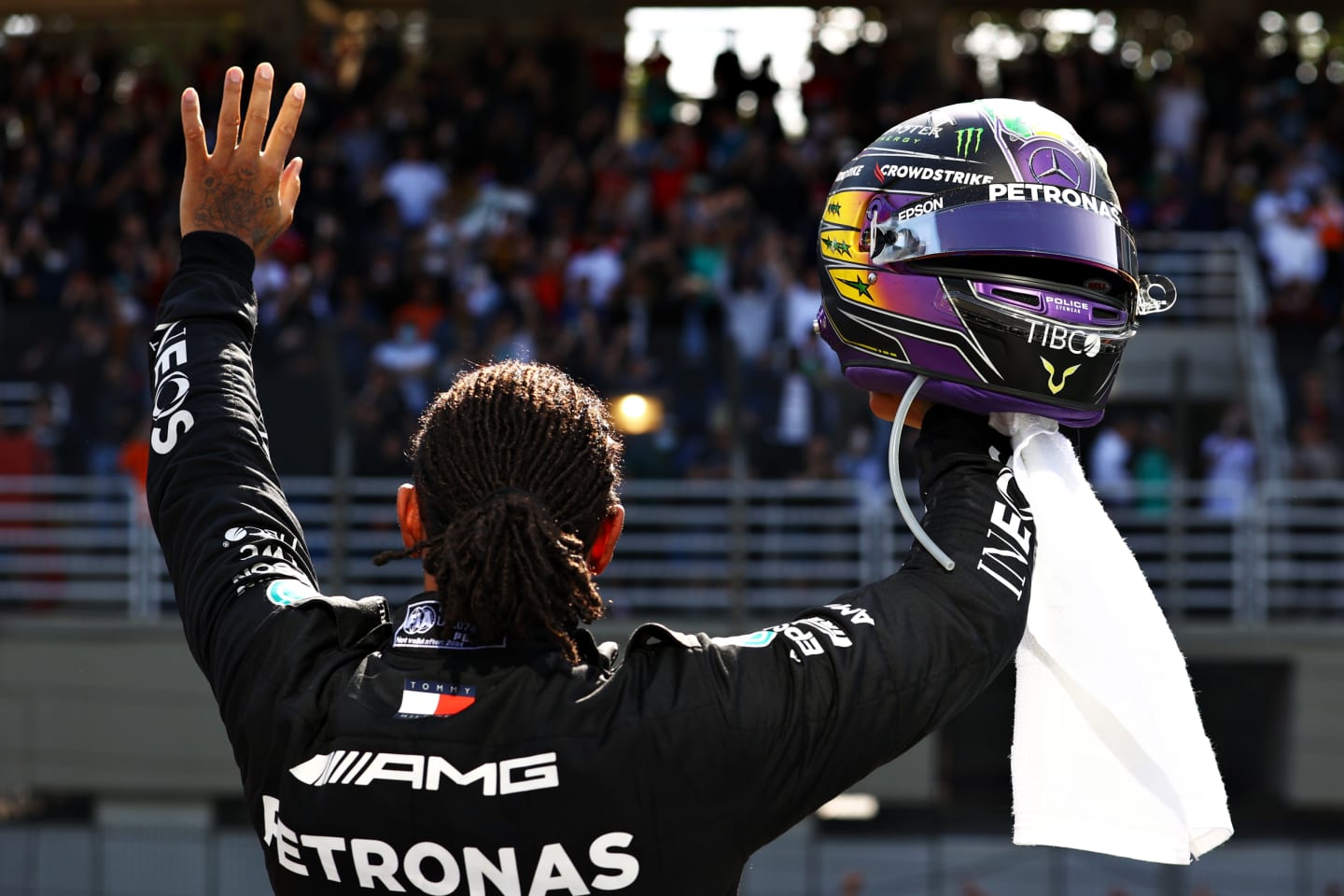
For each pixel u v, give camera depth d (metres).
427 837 3.94
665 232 38.31
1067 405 4.54
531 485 4.17
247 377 4.78
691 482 28.22
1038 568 4.49
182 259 4.94
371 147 42.25
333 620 4.29
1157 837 4.39
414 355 28.73
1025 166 4.52
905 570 4.25
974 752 33.41
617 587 29.11
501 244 36.44
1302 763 29.80
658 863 3.92
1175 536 29.36
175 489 4.54
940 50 47.16
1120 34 51.28
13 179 43.28
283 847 4.10
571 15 50.31
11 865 29.19
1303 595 30.17
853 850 29.70
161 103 45.66
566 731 3.97
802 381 28.44
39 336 29.81
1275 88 43.88
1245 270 36.97
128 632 30.12
